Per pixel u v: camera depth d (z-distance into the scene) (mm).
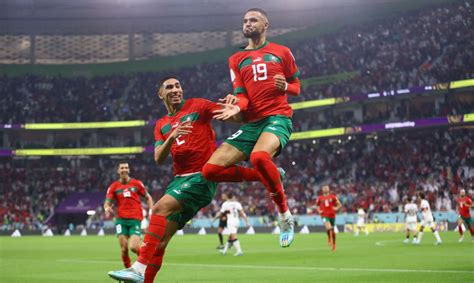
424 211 26844
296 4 68250
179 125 8047
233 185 58500
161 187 61375
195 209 8445
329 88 58625
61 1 71188
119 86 69875
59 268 16281
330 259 18172
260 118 8008
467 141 51188
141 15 72125
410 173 51000
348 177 54531
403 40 59125
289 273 13555
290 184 56375
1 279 12992
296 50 66500
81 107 66938
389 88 54062
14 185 62969
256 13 8227
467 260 16391
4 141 66438
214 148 8672
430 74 52531
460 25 56062
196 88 67000
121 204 14305
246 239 36281
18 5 70938
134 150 63469
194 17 72000
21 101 67625
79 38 73188
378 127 52406
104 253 24203
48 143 68438
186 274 13758
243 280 12078
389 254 19750
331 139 60500
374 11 64125
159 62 71375
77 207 60688
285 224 7852
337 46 63688
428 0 60906
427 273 12445
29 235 55156
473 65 50594
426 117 50500
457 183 47125
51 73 71125
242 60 8219
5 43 72125
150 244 8008
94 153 63750
